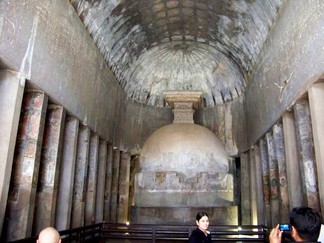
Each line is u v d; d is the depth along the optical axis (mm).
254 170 11914
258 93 10578
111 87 11703
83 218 8695
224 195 10805
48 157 7066
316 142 5883
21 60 5594
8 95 5402
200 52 14156
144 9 10875
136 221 10672
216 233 8125
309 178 6598
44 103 6484
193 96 13305
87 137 9133
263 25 9305
